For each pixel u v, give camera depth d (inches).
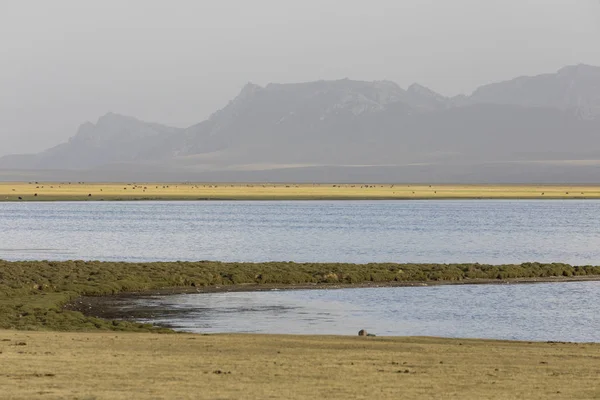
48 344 4148.6
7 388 2962.6
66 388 2984.7
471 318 6412.4
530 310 6860.2
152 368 3464.6
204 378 3250.5
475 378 3368.6
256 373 3393.2
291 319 6210.6
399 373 3467.0
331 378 3309.5
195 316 6289.4
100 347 4094.5
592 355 4163.4
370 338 4835.1
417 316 6466.5
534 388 3157.0
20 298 6589.6
